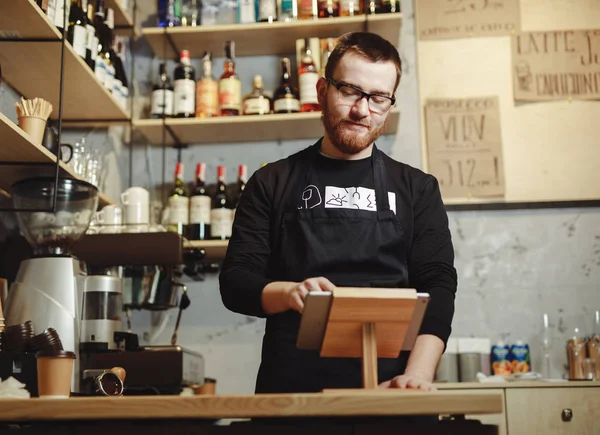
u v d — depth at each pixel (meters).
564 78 3.06
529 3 3.12
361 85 1.56
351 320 1.21
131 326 2.98
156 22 3.22
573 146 3.01
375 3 2.90
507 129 3.04
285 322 1.55
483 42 3.10
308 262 1.58
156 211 3.05
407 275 1.62
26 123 2.09
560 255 2.96
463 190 3.00
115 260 2.48
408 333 1.26
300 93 2.92
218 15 3.00
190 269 2.76
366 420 1.28
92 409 1.07
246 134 3.04
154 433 1.17
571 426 2.49
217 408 1.06
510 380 2.64
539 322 2.92
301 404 1.05
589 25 3.09
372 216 1.61
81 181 2.19
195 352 2.78
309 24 2.90
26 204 2.15
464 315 2.93
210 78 2.99
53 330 1.86
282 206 1.63
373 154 1.68
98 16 2.78
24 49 2.29
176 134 3.02
